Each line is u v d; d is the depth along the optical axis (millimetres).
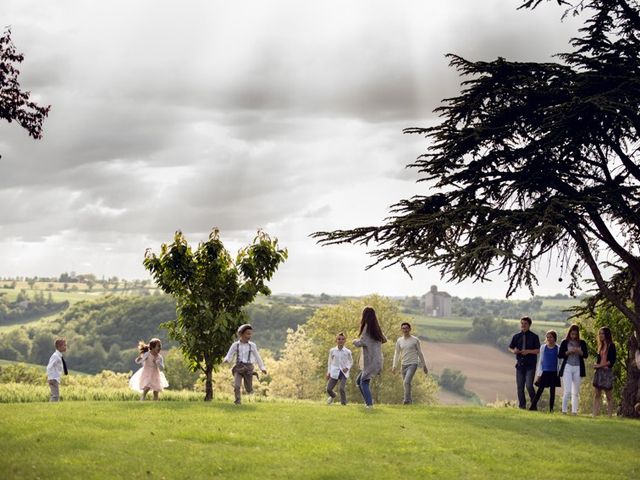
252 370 18109
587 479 10523
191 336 19781
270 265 20172
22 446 10891
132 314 164000
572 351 19344
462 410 18875
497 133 20016
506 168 20391
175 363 79625
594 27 21188
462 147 20359
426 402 62938
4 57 14523
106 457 10406
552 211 17938
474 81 20531
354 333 59344
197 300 19688
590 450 13094
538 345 20141
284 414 15766
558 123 18875
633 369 21625
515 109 20094
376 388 59062
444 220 18859
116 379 64438
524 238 18172
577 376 19328
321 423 14539
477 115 20812
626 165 20391
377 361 17922
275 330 147625
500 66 20328
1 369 73188
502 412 18625
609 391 19609
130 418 13891
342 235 20031
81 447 11047
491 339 166250
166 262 19703
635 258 21141
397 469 10562
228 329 19922
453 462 11258
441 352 156000
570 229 19078
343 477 9883
